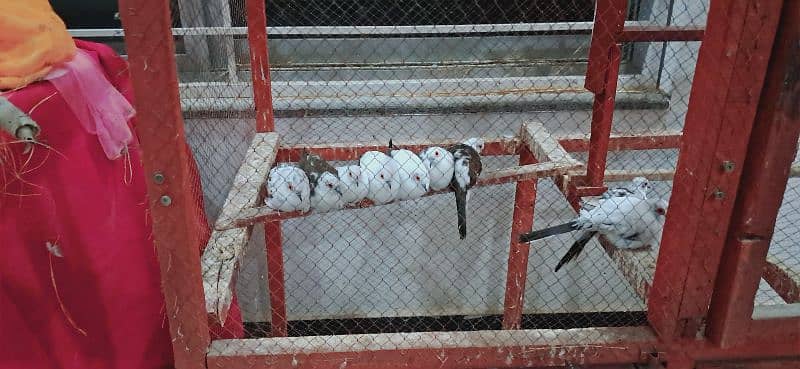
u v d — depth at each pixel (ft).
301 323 6.02
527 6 4.95
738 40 2.34
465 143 3.71
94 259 3.32
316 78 5.26
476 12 4.96
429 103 4.99
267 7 4.90
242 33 4.48
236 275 3.30
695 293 2.85
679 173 2.72
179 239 2.64
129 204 3.55
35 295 3.20
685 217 2.72
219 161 4.41
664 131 4.75
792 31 2.30
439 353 3.00
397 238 5.65
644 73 5.31
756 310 2.93
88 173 3.26
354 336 3.05
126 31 2.23
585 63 5.28
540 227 5.74
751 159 2.56
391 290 5.92
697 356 3.03
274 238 4.82
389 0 4.90
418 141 4.52
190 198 2.65
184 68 4.01
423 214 5.56
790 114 2.42
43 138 3.01
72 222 3.21
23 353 3.26
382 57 5.26
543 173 3.89
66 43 3.29
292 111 4.97
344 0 4.90
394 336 3.05
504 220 5.70
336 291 5.87
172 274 2.72
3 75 2.99
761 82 2.41
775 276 3.71
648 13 5.07
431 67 5.29
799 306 2.97
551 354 3.02
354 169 3.34
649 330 3.08
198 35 4.11
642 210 3.37
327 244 5.62
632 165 5.47
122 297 3.50
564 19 5.05
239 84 4.65
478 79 5.10
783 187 2.56
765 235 2.65
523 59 5.30
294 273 5.73
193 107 3.98
